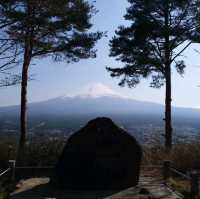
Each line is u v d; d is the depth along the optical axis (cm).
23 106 1877
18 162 1448
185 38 2159
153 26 2128
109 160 1141
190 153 1458
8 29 1318
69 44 1900
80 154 1141
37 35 1653
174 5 2119
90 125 1178
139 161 1174
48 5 1290
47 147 1521
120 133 1171
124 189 1130
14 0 1291
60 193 1097
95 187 1130
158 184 1192
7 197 1058
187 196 1032
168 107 2205
